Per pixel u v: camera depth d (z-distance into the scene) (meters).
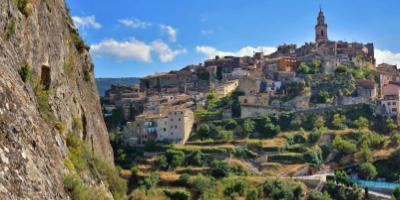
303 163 196.62
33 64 39.09
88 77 66.88
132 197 165.50
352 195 162.12
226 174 186.00
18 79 30.02
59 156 33.53
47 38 44.91
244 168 193.88
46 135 31.05
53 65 46.09
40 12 43.38
